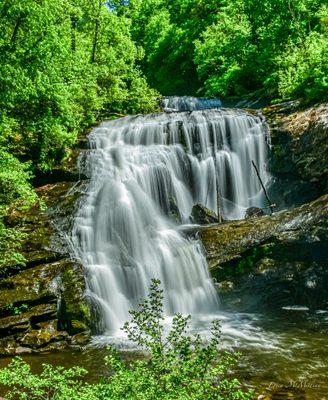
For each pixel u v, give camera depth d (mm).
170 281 11398
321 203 11164
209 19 35031
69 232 11922
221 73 27953
